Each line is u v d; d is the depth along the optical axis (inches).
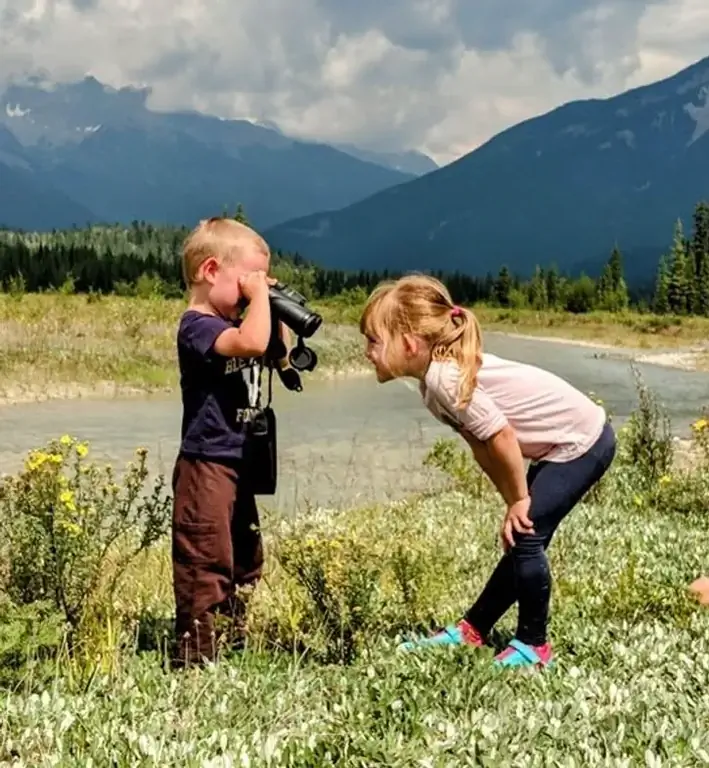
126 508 216.5
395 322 177.5
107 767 131.7
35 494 197.8
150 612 223.5
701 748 138.6
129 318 1604.3
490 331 3526.1
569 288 5137.8
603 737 142.1
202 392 193.0
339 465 645.3
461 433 180.7
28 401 921.5
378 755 131.6
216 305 195.8
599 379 1620.3
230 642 192.2
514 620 223.5
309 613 203.2
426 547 241.0
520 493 179.6
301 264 5639.8
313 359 194.4
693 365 2080.5
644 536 333.1
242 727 150.3
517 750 136.6
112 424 807.7
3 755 138.3
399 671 165.8
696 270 4965.6
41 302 2073.1
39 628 180.5
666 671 176.4
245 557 206.2
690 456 634.8
